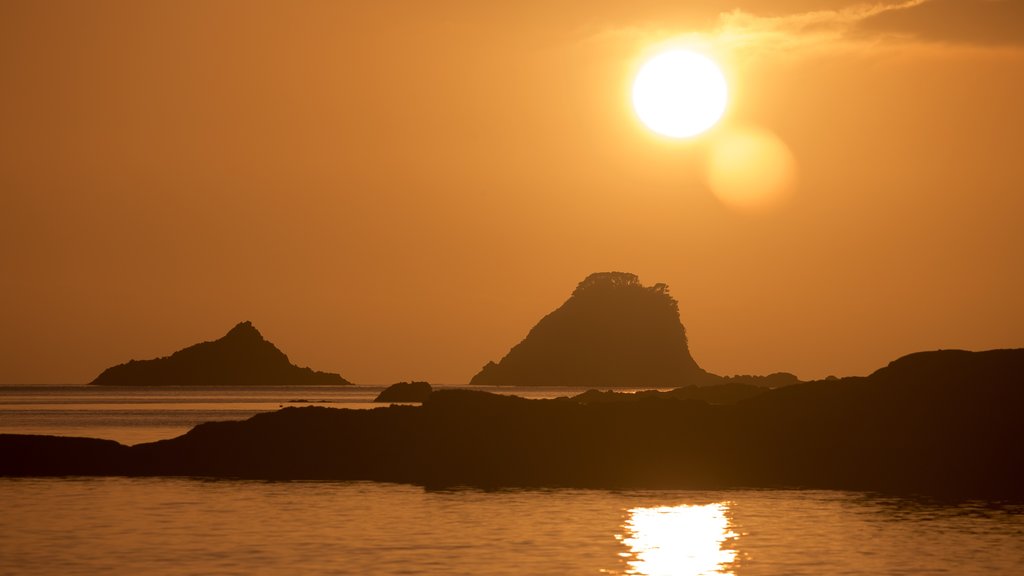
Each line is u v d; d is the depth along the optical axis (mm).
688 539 187375
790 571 160375
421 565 161250
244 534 188625
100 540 181500
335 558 166375
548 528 198750
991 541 188000
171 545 177000
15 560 163500
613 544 181125
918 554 174375
